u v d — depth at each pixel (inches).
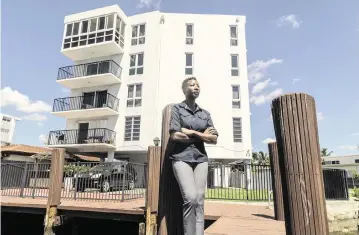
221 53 876.0
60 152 301.7
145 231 241.4
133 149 802.2
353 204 366.6
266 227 161.5
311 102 68.6
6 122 1488.7
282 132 68.8
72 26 922.1
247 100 839.7
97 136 804.0
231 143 804.6
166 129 102.4
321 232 60.9
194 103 97.9
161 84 840.9
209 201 391.9
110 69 841.5
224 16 911.7
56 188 291.0
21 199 343.9
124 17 915.4
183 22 899.4
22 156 692.7
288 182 65.9
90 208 275.9
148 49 868.0
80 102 871.7
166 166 98.2
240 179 516.4
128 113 837.2
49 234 273.4
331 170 407.2
